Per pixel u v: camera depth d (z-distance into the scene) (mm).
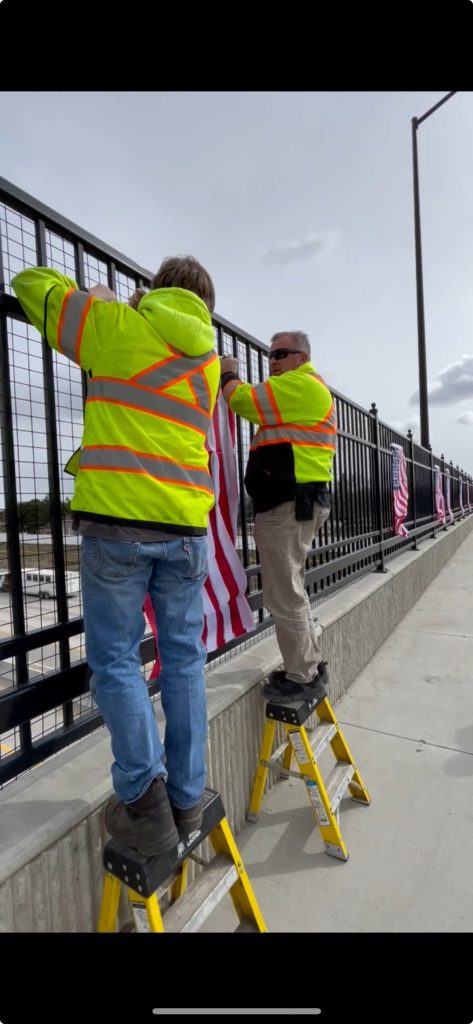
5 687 1531
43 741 1582
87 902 1387
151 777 1189
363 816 2232
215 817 1442
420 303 11414
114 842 1254
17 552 1506
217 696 2098
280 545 2111
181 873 1475
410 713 3217
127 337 1207
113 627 1196
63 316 1219
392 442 6496
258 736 2336
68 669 1651
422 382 11383
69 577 1720
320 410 2117
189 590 1344
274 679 2258
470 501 21516
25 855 1193
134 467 1187
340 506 4234
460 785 2436
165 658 1347
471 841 2051
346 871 1902
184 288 1461
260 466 2150
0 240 1468
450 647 4477
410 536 6891
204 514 1365
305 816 2242
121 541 1180
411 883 1835
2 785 1445
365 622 4082
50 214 1580
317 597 3578
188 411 1292
